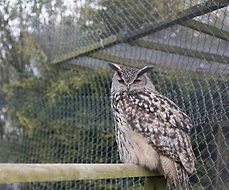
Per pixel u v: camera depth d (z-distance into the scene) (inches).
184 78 141.6
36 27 225.6
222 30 125.0
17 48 255.1
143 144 119.8
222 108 125.8
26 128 261.4
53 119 237.9
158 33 151.6
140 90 130.0
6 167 68.6
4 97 281.1
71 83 224.2
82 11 185.5
